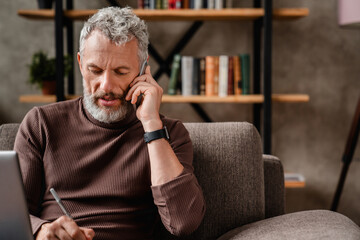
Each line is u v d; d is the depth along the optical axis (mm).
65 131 1074
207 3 1923
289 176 2031
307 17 2252
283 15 1927
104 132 1068
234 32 2246
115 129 1075
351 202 2344
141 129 1099
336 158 2334
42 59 1981
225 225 1124
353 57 2275
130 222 1048
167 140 1044
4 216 670
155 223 1129
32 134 1058
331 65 2281
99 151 1056
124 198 1050
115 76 1028
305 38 2266
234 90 1981
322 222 951
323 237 856
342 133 2320
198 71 1963
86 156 1057
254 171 1148
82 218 1009
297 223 972
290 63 2279
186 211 963
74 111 1109
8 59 2260
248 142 1171
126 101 1066
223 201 1131
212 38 2252
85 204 1030
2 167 646
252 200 1130
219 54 2260
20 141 1059
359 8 1773
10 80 2271
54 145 1054
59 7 1847
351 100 2299
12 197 661
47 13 1905
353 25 1909
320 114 2309
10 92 2275
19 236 686
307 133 2320
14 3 2238
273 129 2320
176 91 2010
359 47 2268
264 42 1864
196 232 1123
